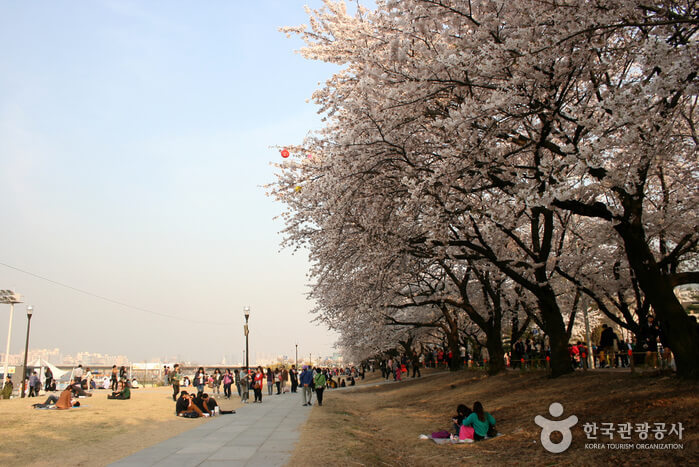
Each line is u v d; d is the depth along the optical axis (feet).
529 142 41.65
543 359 71.00
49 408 63.98
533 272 56.18
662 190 57.00
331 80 52.70
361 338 136.56
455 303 78.95
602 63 37.73
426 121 45.55
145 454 33.60
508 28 38.19
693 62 30.04
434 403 67.92
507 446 34.99
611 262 61.46
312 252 65.10
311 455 33.37
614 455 26.91
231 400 84.12
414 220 49.21
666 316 37.37
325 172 48.01
